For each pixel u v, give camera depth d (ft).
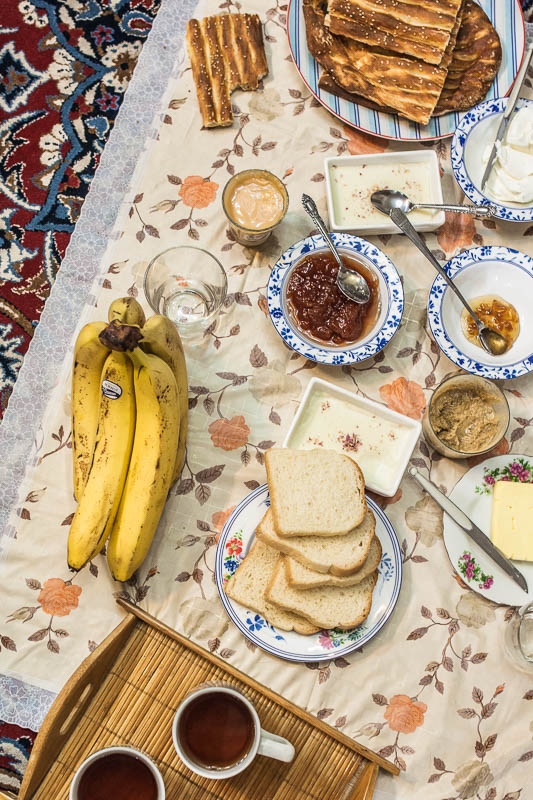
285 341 5.06
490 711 4.80
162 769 4.51
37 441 5.15
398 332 5.35
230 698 4.29
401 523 5.04
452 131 5.54
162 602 4.89
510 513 4.92
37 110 6.86
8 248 6.64
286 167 5.61
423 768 4.71
